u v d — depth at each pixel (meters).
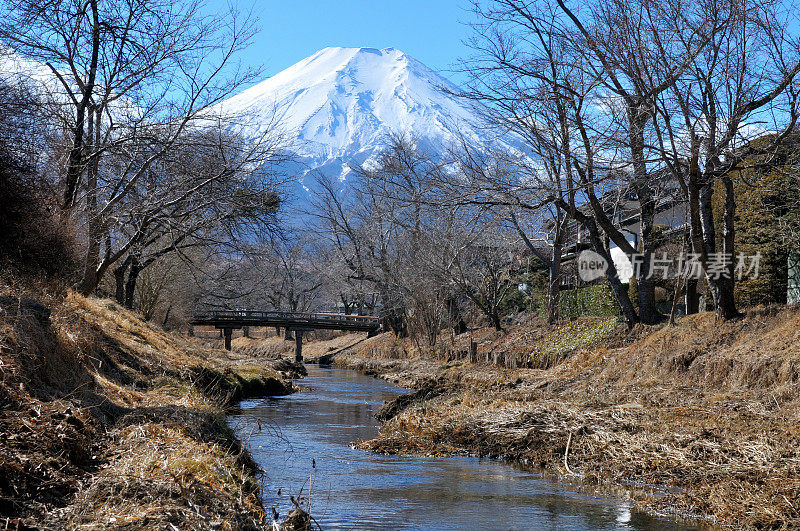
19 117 15.27
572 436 13.73
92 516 6.15
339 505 9.74
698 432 12.59
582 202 25.92
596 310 34.88
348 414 21.08
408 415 17.50
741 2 18.12
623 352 23.30
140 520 6.13
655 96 19.02
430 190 27.73
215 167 19.84
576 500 10.30
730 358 17.44
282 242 21.53
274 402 24.06
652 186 22.67
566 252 46.06
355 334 74.94
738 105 18.61
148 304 39.59
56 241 16.30
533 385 22.48
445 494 10.61
